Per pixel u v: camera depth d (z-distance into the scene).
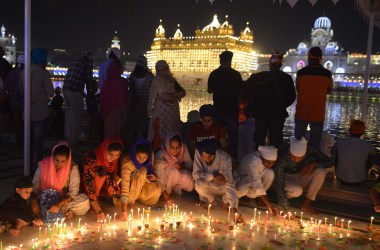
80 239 4.80
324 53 147.12
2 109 10.77
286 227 5.41
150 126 7.58
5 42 110.75
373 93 93.69
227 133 7.68
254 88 7.11
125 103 7.83
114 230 5.08
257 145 7.33
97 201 5.61
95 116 10.58
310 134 7.10
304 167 5.80
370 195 5.88
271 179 5.99
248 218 5.71
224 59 7.46
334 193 6.55
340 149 6.75
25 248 4.50
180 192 6.67
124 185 5.60
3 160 8.26
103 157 5.50
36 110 7.49
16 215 4.94
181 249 4.62
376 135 23.34
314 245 4.84
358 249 4.77
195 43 139.38
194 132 6.64
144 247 4.64
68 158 5.17
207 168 5.96
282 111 7.11
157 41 149.12
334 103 61.06
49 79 7.60
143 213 5.56
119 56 8.05
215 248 4.67
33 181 5.27
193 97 67.38
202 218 5.66
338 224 5.52
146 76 8.59
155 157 6.38
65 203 5.23
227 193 5.67
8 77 9.10
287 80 7.04
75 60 9.09
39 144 7.66
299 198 6.59
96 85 10.57
